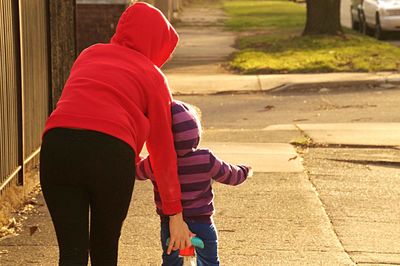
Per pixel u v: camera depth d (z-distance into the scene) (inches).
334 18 1107.3
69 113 188.7
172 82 804.0
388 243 311.7
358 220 341.1
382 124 568.4
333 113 634.8
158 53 207.5
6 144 339.6
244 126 590.9
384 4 1208.2
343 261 290.4
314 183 403.2
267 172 424.5
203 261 227.6
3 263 285.1
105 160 185.8
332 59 895.1
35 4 395.9
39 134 405.1
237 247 305.0
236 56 962.7
